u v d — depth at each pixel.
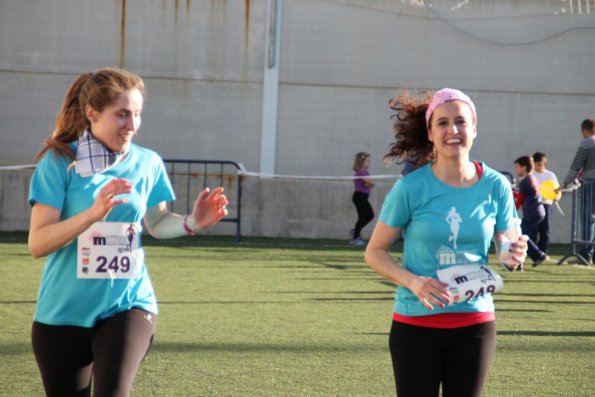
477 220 4.24
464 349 4.14
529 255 15.54
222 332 8.52
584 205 16.14
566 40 22.64
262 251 17.73
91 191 4.17
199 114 22.50
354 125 22.64
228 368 6.93
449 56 22.69
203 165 22.33
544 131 22.69
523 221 15.98
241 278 13.03
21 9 22.20
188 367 6.95
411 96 4.71
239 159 22.58
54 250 3.99
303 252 17.73
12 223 21.69
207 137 22.53
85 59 22.38
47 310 4.17
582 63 22.67
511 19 22.61
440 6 22.67
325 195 22.11
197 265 14.76
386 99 22.62
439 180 4.29
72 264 4.16
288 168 22.61
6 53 22.17
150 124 22.42
